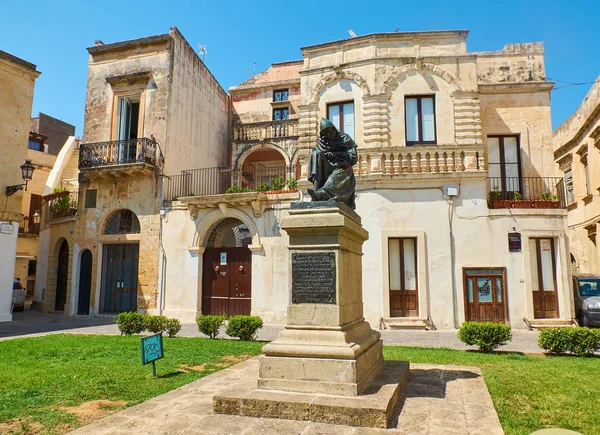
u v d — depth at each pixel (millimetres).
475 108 16219
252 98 24609
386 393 5422
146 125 19234
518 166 18047
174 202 18219
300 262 6109
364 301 15531
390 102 16656
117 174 18797
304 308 5980
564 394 6254
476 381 6918
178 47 20078
